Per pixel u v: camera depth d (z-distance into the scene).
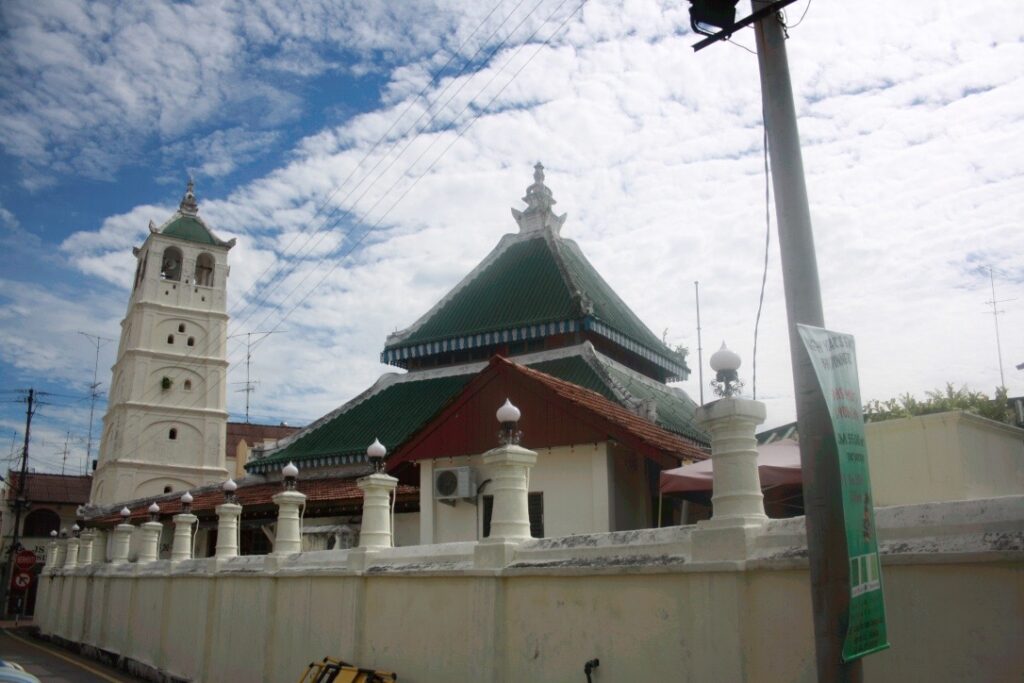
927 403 24.95
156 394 50.91
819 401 5.57
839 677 5.19
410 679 10.61
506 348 24.42
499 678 9.19
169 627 18.09
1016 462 11.71
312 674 12.09
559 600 8.70
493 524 9.89
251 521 23.89
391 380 26.84
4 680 9.20
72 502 58.34
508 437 10.03
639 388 23.55
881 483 10.98
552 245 26.67
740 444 7.36
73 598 26.81
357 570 11.96
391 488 12.74
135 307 52.25
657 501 15.59
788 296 5.86
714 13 6.50
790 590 6.60
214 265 55.00
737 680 6.82
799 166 6.07
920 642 5.80
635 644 7.80
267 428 68.50
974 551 5.53
